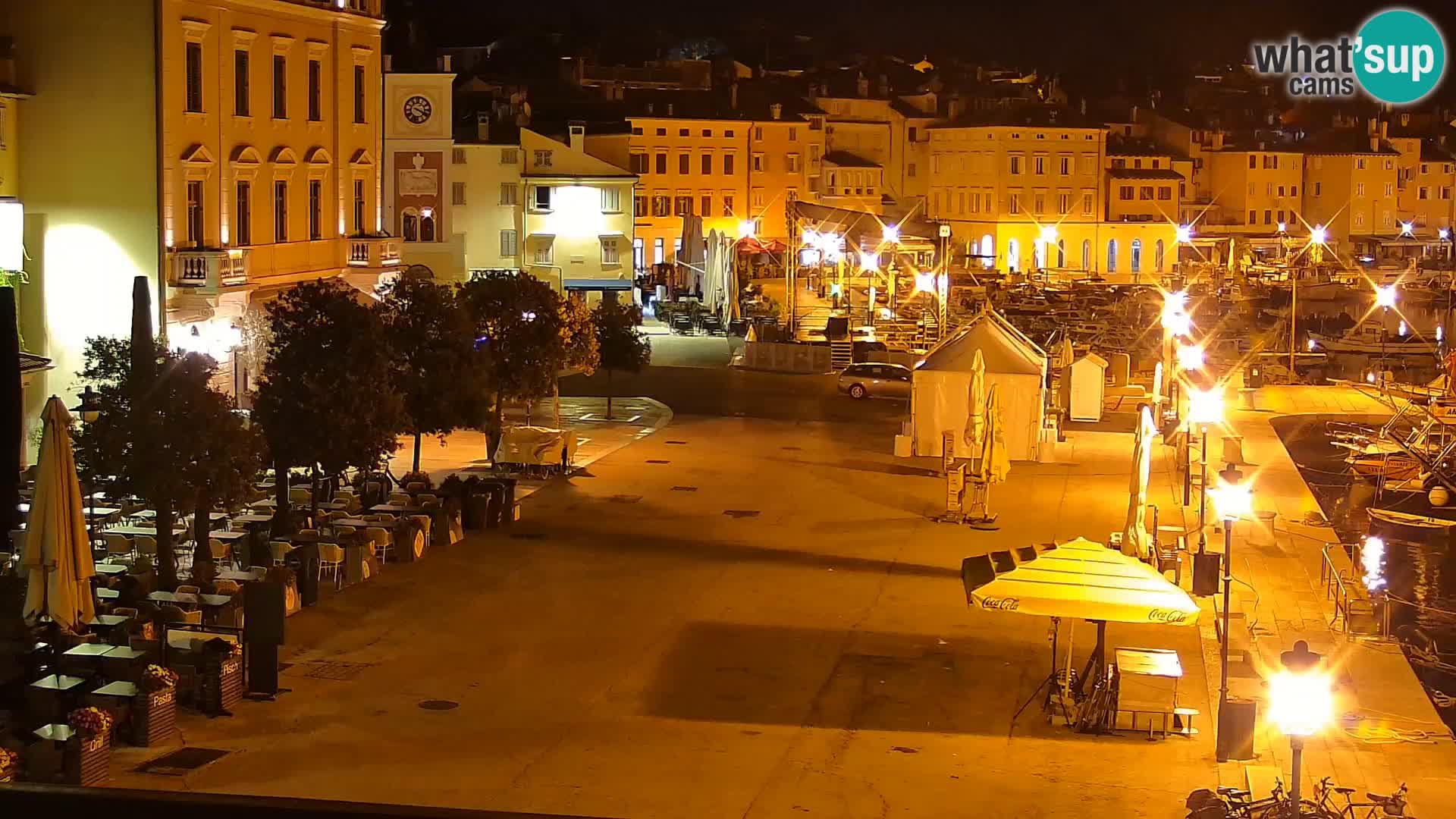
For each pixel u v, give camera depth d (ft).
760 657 104.42
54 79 173.88
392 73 332.60
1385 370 289.53
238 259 183.01
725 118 481.05
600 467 182.91
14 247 167.94
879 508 161.48
